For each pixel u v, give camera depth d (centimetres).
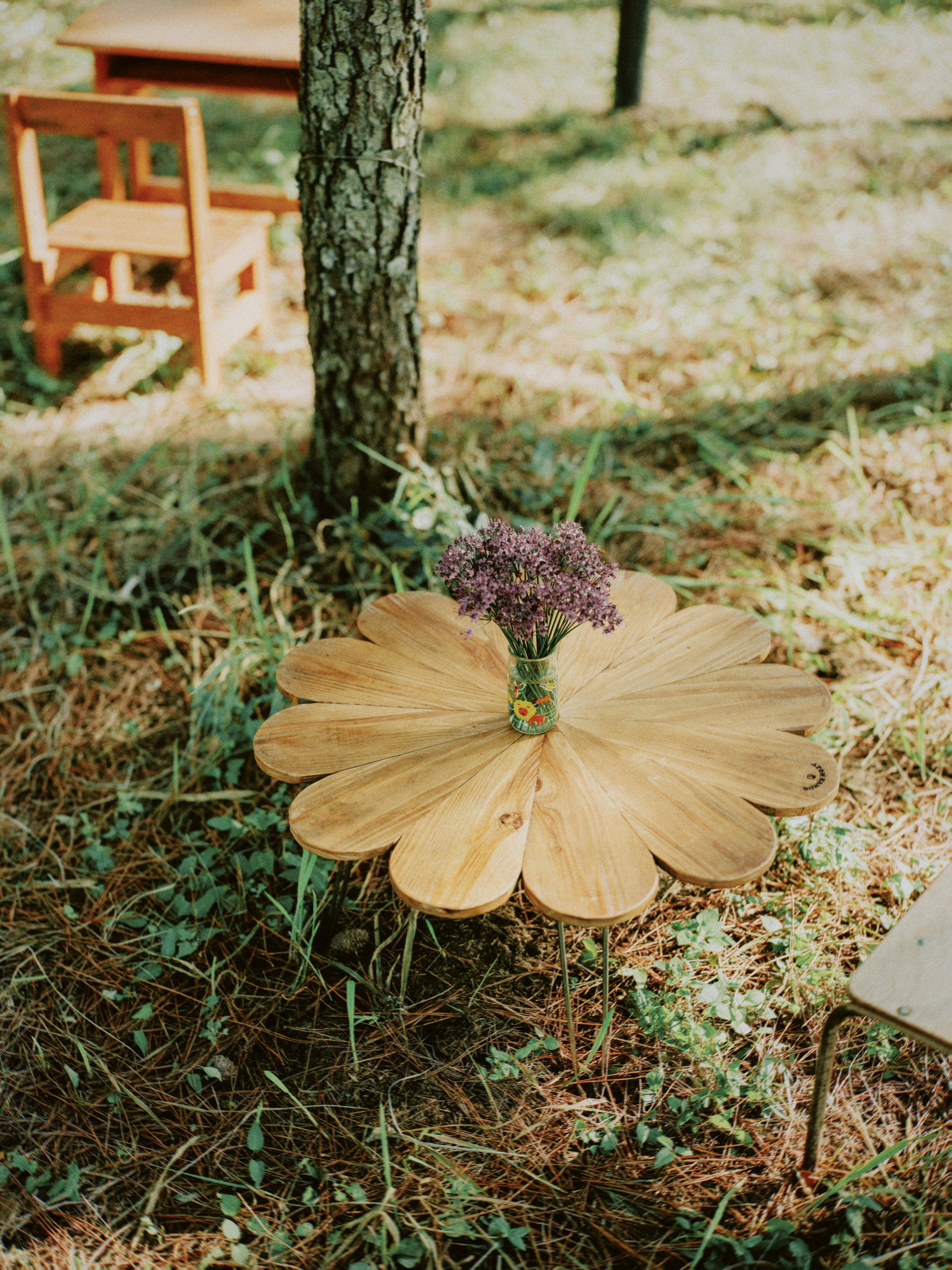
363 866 179
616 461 253
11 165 259
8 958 168
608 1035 158
